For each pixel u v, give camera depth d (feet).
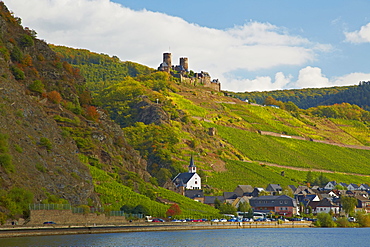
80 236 472.44
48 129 590.96
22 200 451.12
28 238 428.15
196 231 610.24
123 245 432.66
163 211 650.02
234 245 479.00
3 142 486.38
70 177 542.16
